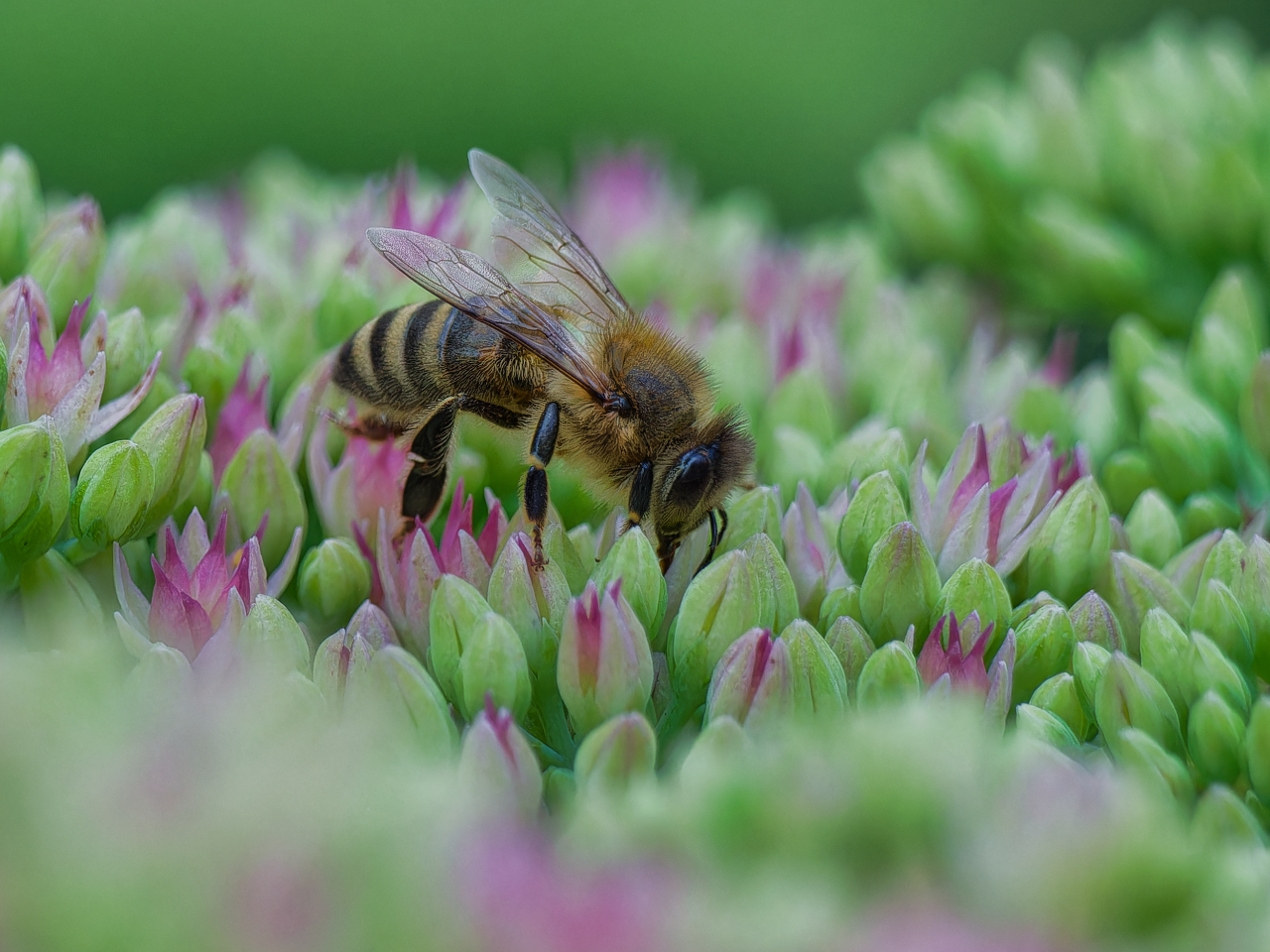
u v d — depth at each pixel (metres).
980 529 0.12
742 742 0.11
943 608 0.12
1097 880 0.10
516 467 0.13
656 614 0.12
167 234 0.13
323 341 0.13
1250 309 0.13
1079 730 0.12
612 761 0.11
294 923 0.09
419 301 0.13
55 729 0.10
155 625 0.11
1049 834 0.10
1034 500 0.12
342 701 0.11
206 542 0.12
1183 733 0.12
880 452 0.12
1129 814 0.10
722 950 0.10
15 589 0.12
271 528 0.12
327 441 0.13
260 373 0.12
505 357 0.12
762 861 0.10
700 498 0.12
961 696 0.12
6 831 0.09
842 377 0.13
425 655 0.12
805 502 0.12
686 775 0.11
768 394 0.13
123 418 0.12
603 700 0.11
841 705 0.11
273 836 0.09
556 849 0.11
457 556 0.12
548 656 0.12
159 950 0.09
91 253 0.12
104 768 0.09
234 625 0.11
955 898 0.10
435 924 0.10
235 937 0.09
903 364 0.13
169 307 0.13
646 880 0.10
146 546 0.12
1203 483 0.13
